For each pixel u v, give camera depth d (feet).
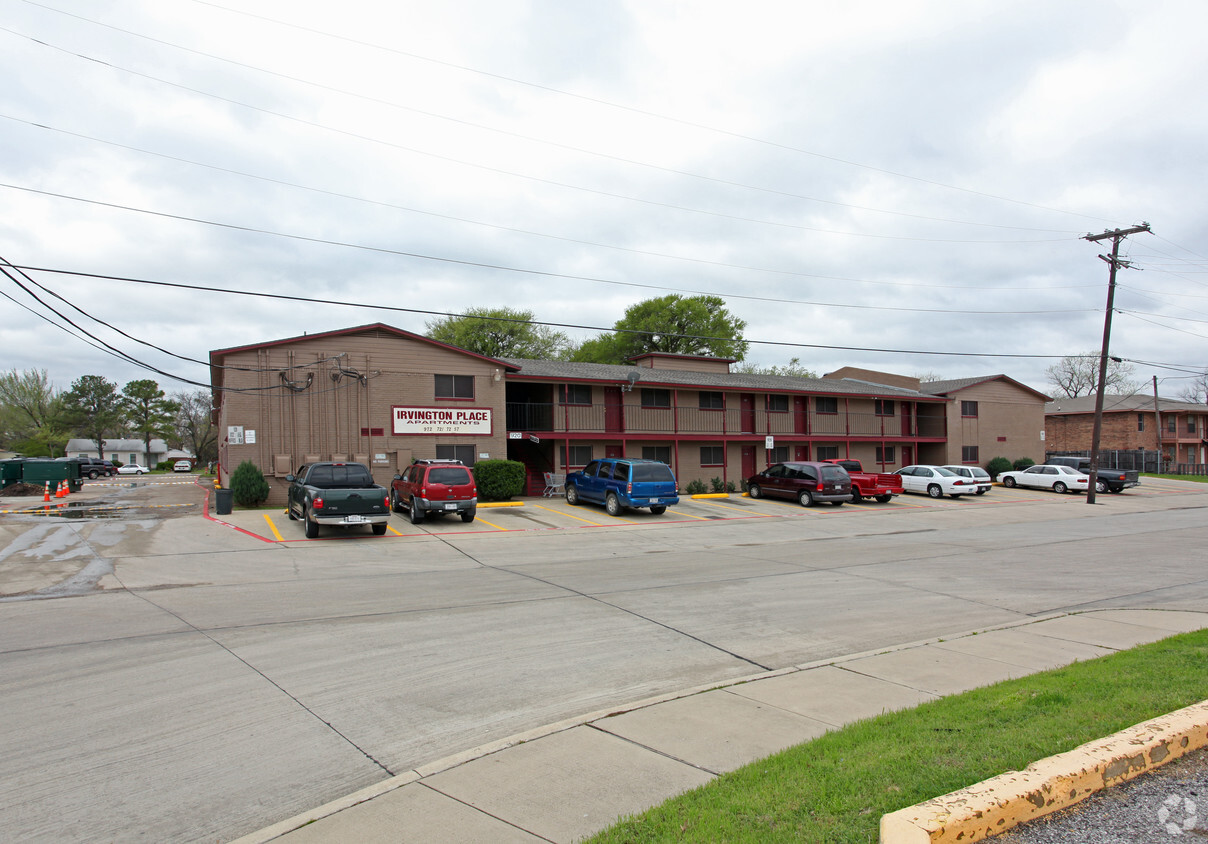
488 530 66.03
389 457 86.17
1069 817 12.45
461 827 13.00
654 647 26.86
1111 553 53.67
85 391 259.39
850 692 21.12
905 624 30.96
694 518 79.77
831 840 11.60
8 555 49.11
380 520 59.57
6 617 30.89
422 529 65.77
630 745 16.90
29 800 14.48
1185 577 42.98
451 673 23.26
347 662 24.34
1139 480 155.22
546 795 14.28
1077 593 38.11
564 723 18.37
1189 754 15.10
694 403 116.47
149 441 288.92
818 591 38.24
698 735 17.57
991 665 24.02
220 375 91.45
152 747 17.21
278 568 44.98
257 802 14.55
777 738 17.34
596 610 33.12
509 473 89.10
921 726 16.92
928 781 13.57
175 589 37.81
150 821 13.73
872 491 99.40
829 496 92.17
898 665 24.11
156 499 99.19
